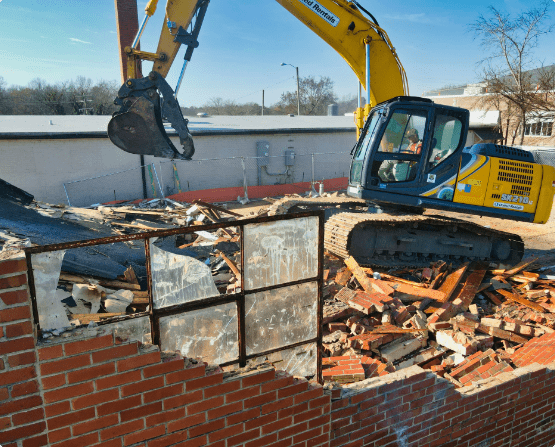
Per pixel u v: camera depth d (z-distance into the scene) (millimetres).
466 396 3732
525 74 25859
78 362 2172
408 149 8328
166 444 2512
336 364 4984
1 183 9461
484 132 26719
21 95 45094
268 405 2809
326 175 22609
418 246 9062
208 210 12430
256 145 20297
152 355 2348
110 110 43781
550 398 4328
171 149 8789
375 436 3393
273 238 2818
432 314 6586
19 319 2010
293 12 9117
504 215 8836
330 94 61438
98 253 7117
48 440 2191
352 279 7520
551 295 7457
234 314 2824
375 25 9023
